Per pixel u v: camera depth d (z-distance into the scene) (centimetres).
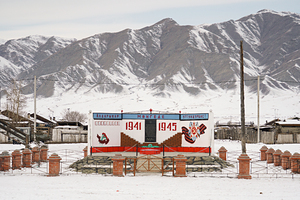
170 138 3097
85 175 2433
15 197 1652
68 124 7506
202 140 2959
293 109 19112
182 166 2362
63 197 1656
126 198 1642
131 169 2577
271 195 1728
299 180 2211
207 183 2084
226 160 3053
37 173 2498
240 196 1703
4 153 2623
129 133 3098
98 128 2948
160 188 1909
